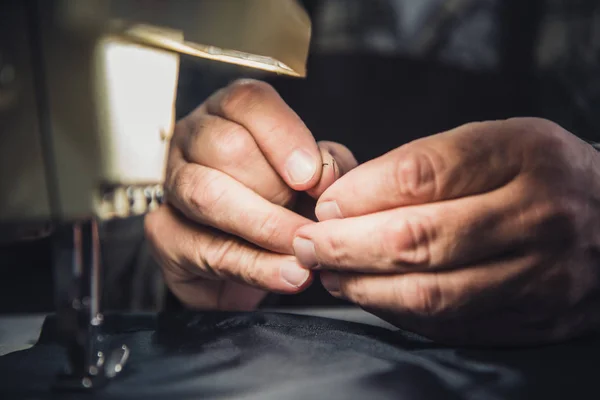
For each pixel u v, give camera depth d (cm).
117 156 29
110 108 28
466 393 27
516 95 70
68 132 28
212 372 29
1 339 38
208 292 46
